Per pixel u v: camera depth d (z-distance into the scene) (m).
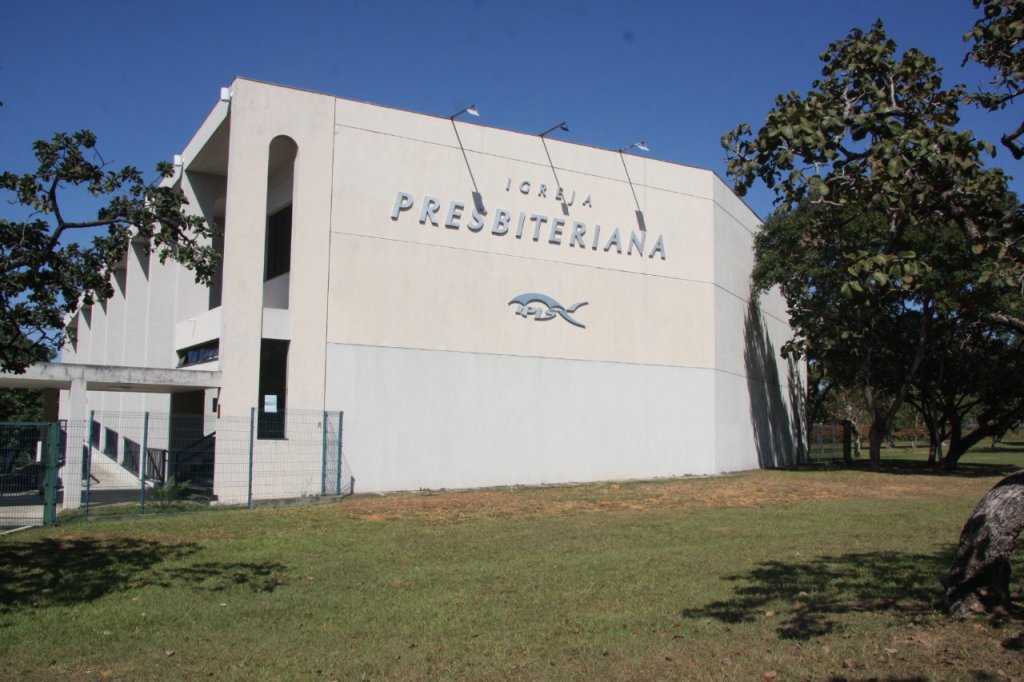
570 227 27.47
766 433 37.69
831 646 7.20
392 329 23.42
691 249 30.70
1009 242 7.63
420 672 6.77
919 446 76.00
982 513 8.05
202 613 8.85
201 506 19.31
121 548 13.31
